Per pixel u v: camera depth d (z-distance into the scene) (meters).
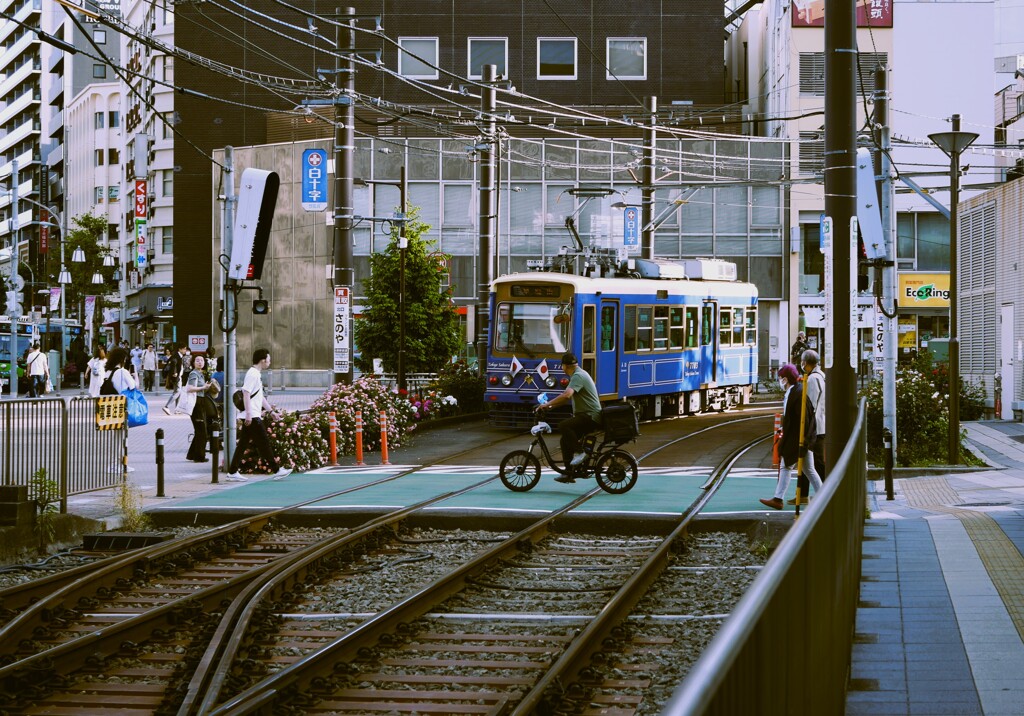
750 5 61.00
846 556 7.25
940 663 7.56
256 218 21.12
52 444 16.27
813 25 52.09
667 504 17.16
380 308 33.59
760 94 61.06
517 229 51.59
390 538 15.23
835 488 6.07
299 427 22.75
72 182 111.88
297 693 8.09
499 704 7.78
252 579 12.26
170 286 76.00
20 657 9.48
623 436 18.42
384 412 25.91
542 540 15.14
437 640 9.89
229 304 21.42
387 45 56.16
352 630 9.48
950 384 22.64
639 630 10.21
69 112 113.44
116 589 12.17
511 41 56.28
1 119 152.50
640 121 52.62
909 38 53.59
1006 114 52.56
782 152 51.75
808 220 51.81
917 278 52.62
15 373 46.69
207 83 59.28
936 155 53.38
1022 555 11.81
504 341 28.78
